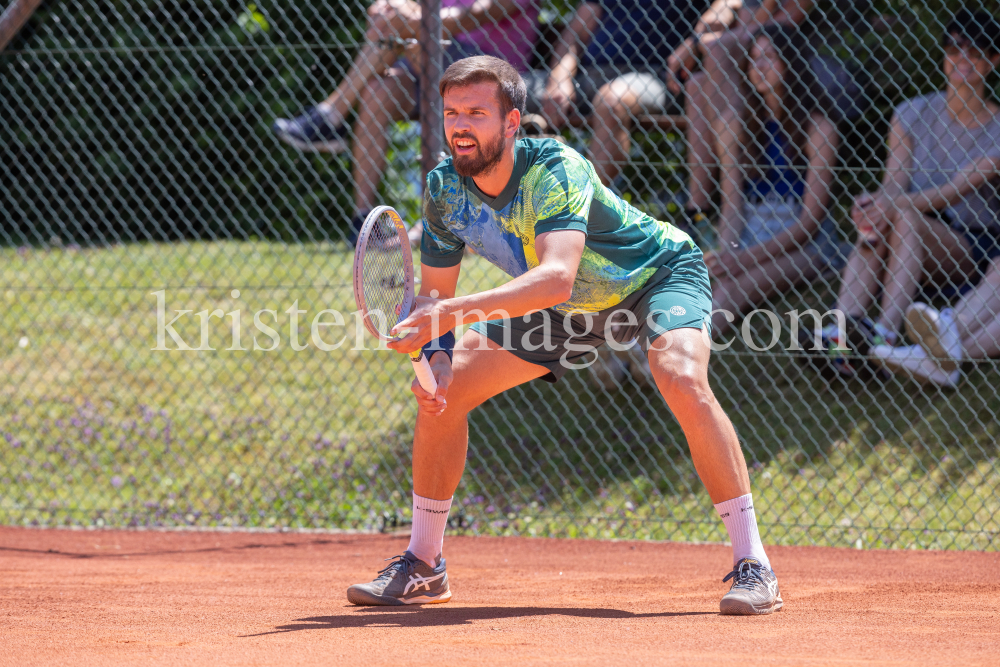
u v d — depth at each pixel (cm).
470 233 1023
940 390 1828
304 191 3266
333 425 2070
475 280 2225
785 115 2122
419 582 1088
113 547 1661
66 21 3425
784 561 1499
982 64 1900
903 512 1706
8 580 1328
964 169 1805
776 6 2186
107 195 3431
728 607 973
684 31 2294
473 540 1708
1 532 1780
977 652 787
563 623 944
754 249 2116
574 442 1959
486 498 1856
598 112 2189
